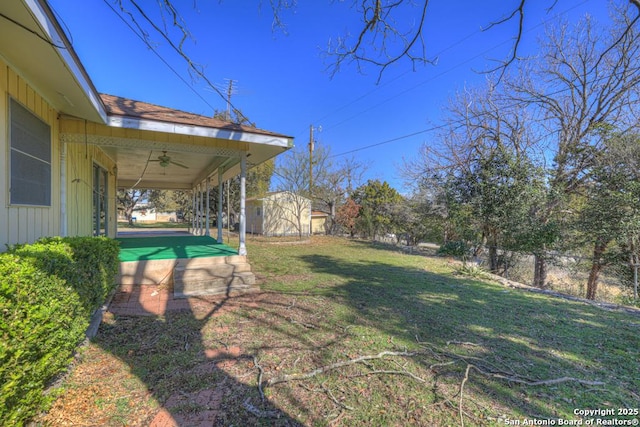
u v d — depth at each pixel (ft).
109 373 7.56
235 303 13.85
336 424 5.99
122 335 9.94
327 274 21.83
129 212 81.20
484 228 30.37
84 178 17.56
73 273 7.70
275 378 7.48
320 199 63.77
